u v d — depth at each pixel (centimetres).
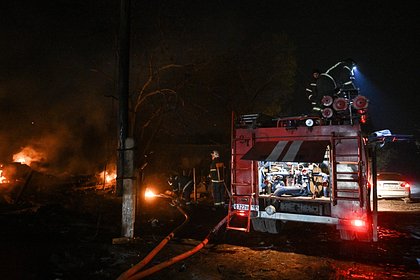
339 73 738
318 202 656
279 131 690
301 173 723
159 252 592
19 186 1248
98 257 550
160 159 1952
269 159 650
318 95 760
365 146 634
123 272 488
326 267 535
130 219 674
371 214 644
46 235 695
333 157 629
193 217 1033
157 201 1295
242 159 672
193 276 482
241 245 684
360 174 609
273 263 553
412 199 1602
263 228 774
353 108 631
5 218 849
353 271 529
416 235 803
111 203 1235
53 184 1505
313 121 657
